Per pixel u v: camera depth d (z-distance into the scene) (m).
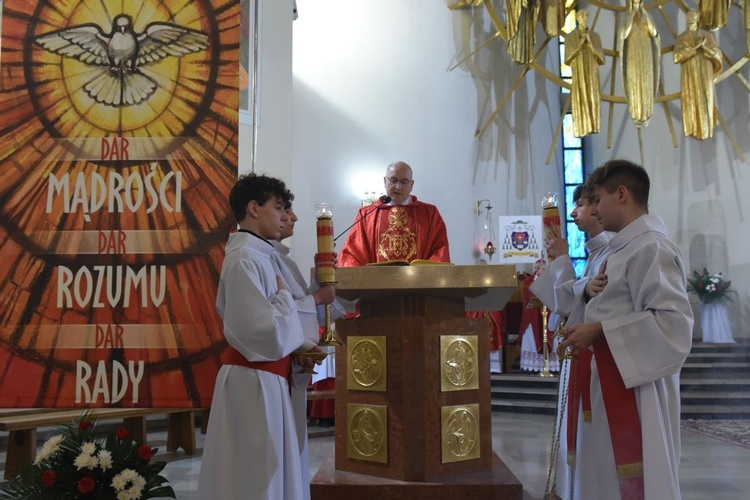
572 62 10.91
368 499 2.71
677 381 2.15
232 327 2.17
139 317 2.79
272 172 7.76
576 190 2.87
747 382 8.92
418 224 4.01
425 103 10.98
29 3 2.89
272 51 7.86
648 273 2.02
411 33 11.04
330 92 10.30
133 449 2.81
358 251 4.10
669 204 11.37
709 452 5.80
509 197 11.65
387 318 2.88
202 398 2.75
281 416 2.23
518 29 10.68
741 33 10.77
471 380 2.95
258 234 2.41
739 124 10.60
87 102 2.87
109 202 2.83
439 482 2.72
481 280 2.57
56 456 2.73
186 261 2.80
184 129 2.86
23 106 2.86
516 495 2.69
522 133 11.97
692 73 10.27
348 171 10.26
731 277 10.49
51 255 2.80
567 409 2.48
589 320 2.13
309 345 2.32
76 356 2.77
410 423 2.76
